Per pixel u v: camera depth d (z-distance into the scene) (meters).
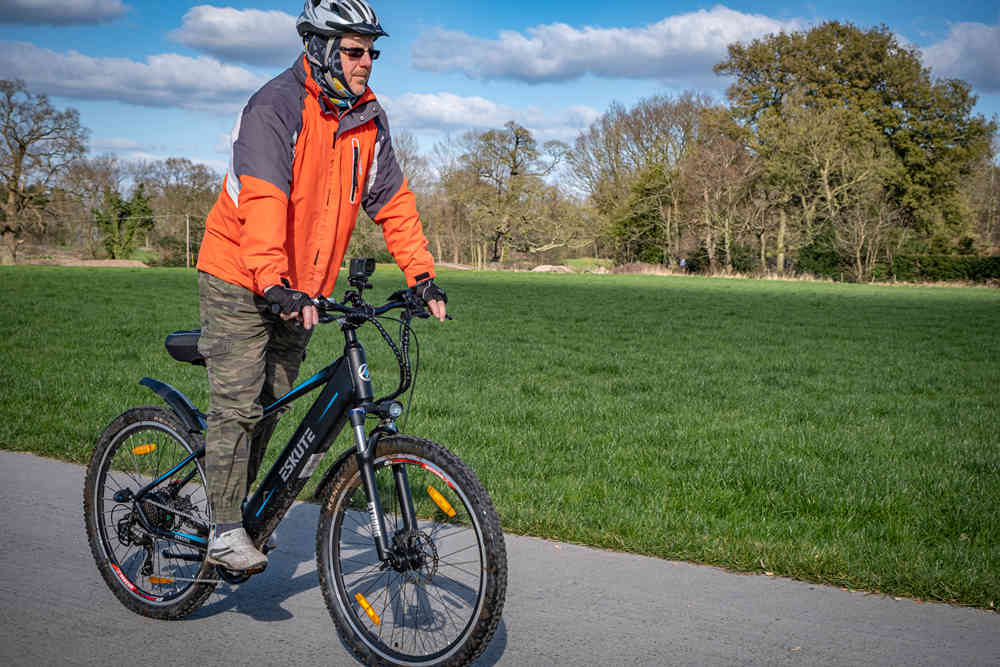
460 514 2.38
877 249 50.56
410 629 2.51
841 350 13.34
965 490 4.91
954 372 10.87
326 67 2.52
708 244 52.84
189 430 2.97
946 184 55.12
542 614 3.02
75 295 20.88
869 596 3.23
